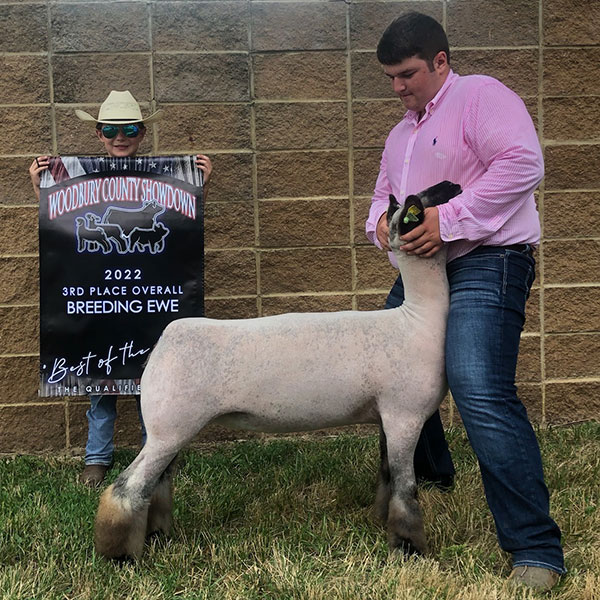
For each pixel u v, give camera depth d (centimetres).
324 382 338
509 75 559
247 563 359
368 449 515
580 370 574
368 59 552
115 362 471
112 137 479
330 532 387
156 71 543
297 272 559
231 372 336
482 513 404
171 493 379
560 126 562
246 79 548
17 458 523
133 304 471
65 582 344
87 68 539
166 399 336
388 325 346
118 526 339
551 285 569
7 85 534
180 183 473
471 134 344
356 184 557
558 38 558
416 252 340
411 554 351
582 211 566
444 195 343
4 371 542
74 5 536
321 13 548
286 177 554
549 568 330
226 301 555
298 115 552
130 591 334
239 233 554
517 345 349
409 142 370
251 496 442
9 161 537
